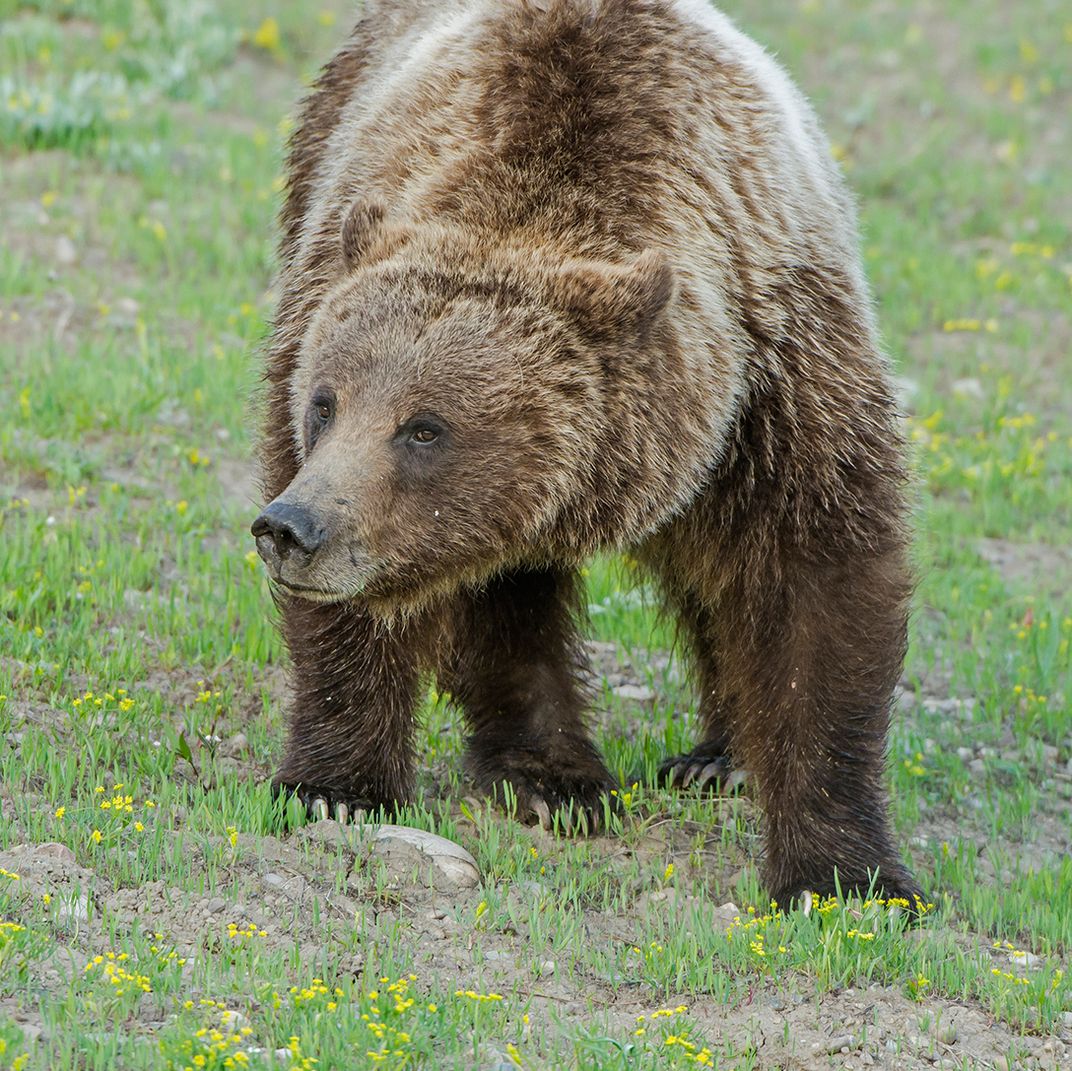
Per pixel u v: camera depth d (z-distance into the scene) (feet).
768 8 122.11
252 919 31.94
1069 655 53.01
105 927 30.66
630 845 39.63
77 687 42.06
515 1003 30.32
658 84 36.22
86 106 84.48
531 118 35.76
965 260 89.20
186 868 33.22
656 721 47.34
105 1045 26.21
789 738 37.09
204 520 53.42
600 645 51.67
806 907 35.09
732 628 37.96
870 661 36.58
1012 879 40.32
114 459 56.39
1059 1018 32.07
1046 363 78.89
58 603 45.62
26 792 36.29
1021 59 114.93
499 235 35.19
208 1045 26.27
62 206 75.46
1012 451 68.74
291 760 38.78
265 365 41.98
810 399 36.24
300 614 38.34
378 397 33.45
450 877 35.04
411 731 39.29
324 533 32.19
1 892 30.73
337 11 112.88
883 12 123.34
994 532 63.82
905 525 37.52
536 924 32.81
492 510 34.14
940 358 77.77
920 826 43.04
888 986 32.81
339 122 44.32
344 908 33.14
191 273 71.92
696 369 35.29
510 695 43.11
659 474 35.22
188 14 102.22
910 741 46.29
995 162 101.45
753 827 41.01
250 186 83.35
